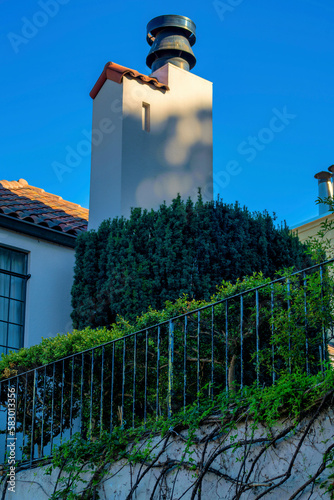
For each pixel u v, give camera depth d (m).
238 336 6.73
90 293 10.03
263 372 6.67
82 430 7.07
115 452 5.83
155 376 7.03
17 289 10.93
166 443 5.33
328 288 5.23
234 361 6.67
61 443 6.55
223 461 4.84
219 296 6.96
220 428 4.92
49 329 11.03
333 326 5.23
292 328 5.25
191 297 9.11
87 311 9.86
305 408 4.38
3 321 10.55
